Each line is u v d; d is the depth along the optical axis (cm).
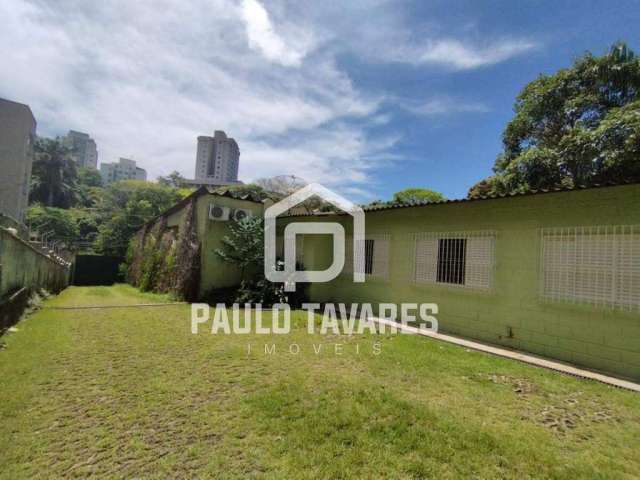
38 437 255
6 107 2817
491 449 254
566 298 520
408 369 436
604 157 930
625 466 241
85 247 2948
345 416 298
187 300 1024
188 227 1134
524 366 473
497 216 625
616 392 385
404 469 228
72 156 5012
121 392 340
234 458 236
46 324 640
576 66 1159
